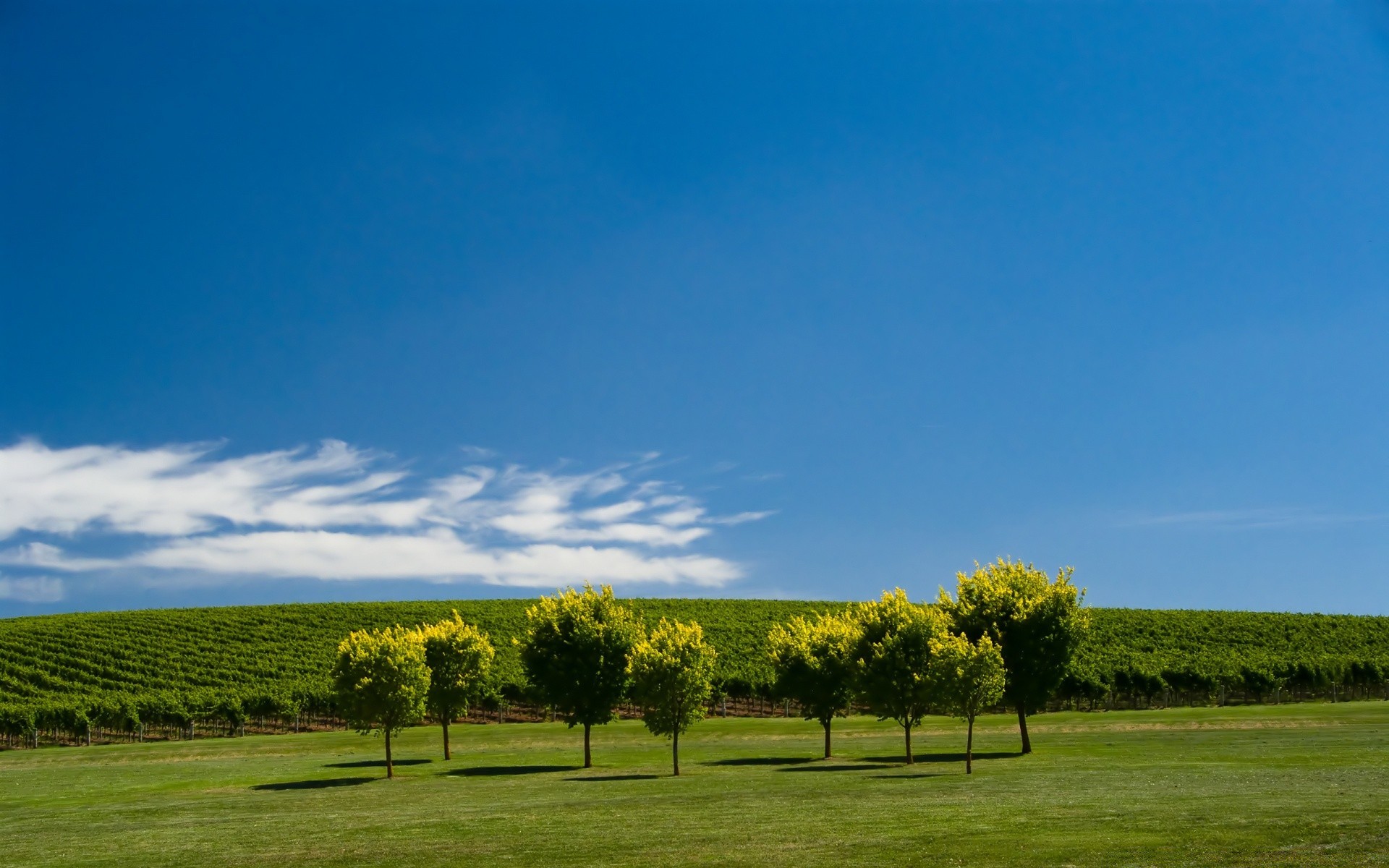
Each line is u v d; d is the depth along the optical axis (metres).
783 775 35.19
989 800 25.00
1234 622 105.94
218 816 27.94
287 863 19.31
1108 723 53.78
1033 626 43.41
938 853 17.41
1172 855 16.06
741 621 108.56
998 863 16.22
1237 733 46.22
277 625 102.00
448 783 36.19
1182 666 77.88
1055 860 16.19
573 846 19.88
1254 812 20.38
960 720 58.72
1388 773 28.42
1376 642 100.31
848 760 41.25
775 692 43.56
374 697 38.97
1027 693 43.16
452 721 69.00
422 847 20.58
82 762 48.19
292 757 48.56
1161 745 42.19
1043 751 42.38
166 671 83.56
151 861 20.23
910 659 39.22
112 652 88.12
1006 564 46.38
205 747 54.00
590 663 42.25
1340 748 37.41
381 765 43.69
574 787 33.44
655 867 17.28
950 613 45.62
